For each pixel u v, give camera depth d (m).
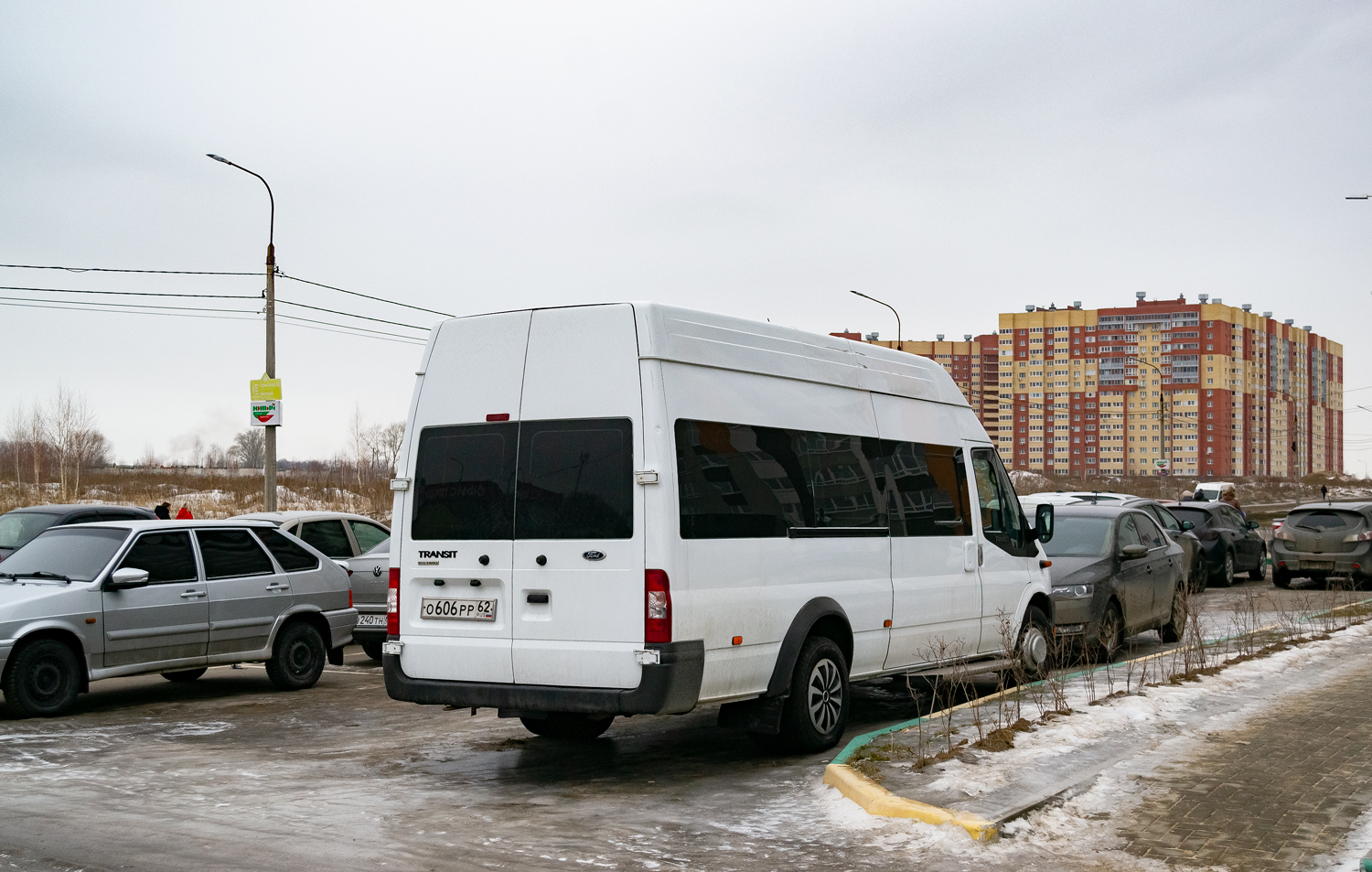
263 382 22.03
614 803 6.44
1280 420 131.00
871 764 6.73
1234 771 6.73
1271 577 25.56
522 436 7.12
